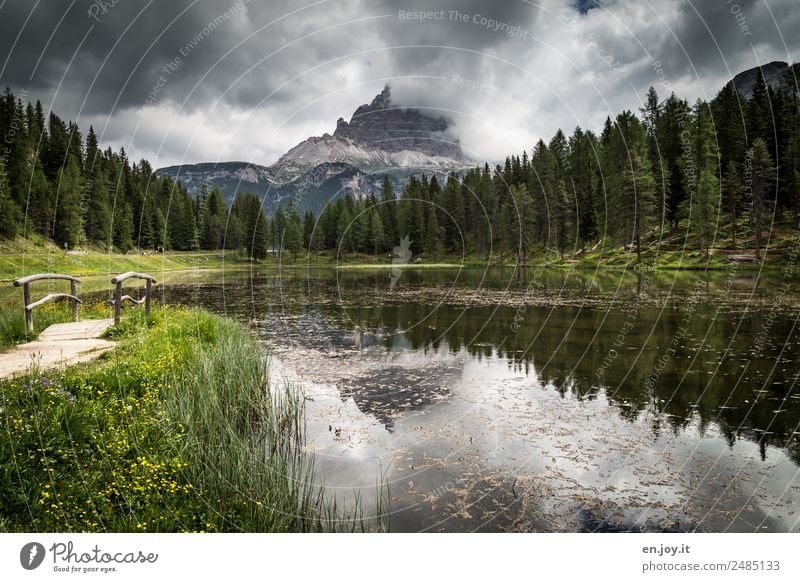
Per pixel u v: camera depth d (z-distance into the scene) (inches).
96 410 216.7
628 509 186.9
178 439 208.5
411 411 306.7
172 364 295.9
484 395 339.6
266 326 668.7
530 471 219.6
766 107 2144.4
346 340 563.2
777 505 188.9
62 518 154.9
